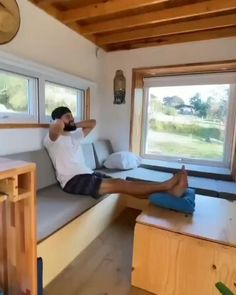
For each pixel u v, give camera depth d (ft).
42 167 6.40
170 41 8.86
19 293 3.72
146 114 10.52
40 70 6.66
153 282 4.44
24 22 6.05
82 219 5.70
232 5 6.11
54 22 7.09
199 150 9.78
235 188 7.18
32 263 3.48
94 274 4.93
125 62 9.86
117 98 10.12
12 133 6.06
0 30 5.30
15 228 3.53
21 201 3.37
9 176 2.88
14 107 6.35
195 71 9.30
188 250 4.08
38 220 4.46
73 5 6.85
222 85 9.08
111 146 10.43
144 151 10.68
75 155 6.66
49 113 7.61
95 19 7.74
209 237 3.92
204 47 8.43
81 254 5.65
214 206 5.39
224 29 7.97
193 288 4.12
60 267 4.94
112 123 10.42
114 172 8.61
